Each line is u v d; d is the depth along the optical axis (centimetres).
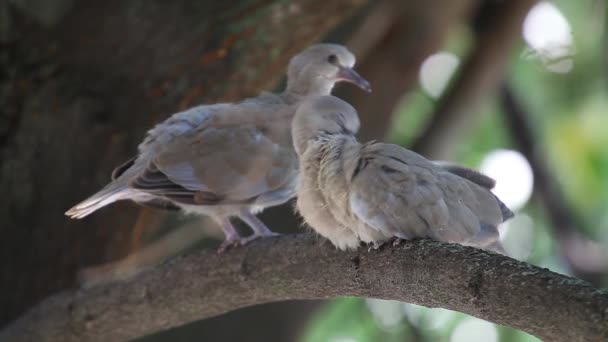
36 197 1207
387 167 770
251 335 1362
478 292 677
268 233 1080
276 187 1078
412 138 1772
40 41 1242
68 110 1202
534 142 1859
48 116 1208
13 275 1209
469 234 771
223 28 1199
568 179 1945
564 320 616
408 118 1970
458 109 1641
